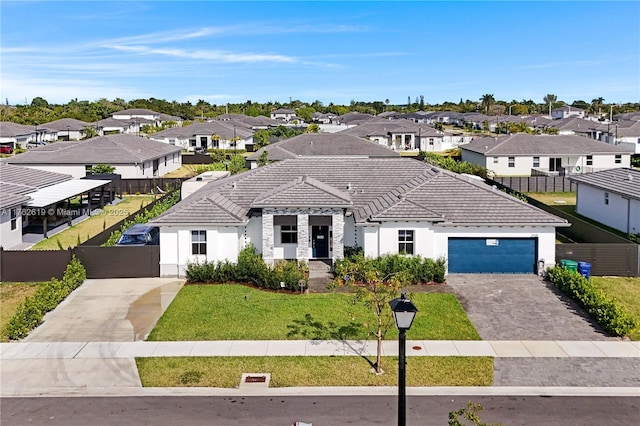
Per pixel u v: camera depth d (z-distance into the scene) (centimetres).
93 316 2383
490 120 13412
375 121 10488
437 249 2917
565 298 2581
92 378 1827
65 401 1681
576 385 1764
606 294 2633
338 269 2842
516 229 2911
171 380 1806
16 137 9944
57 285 2580
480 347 2048
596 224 4131
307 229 2989
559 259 2948
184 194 4216
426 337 2141
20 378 1831
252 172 3481
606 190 3962
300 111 17288
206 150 9212
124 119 13025
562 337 2142
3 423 1555
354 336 2145
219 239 2897
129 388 1758
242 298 2580
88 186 4562
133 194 5709
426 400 1672
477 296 2605
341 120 13662
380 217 2820
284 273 2698
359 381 1792
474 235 2920
